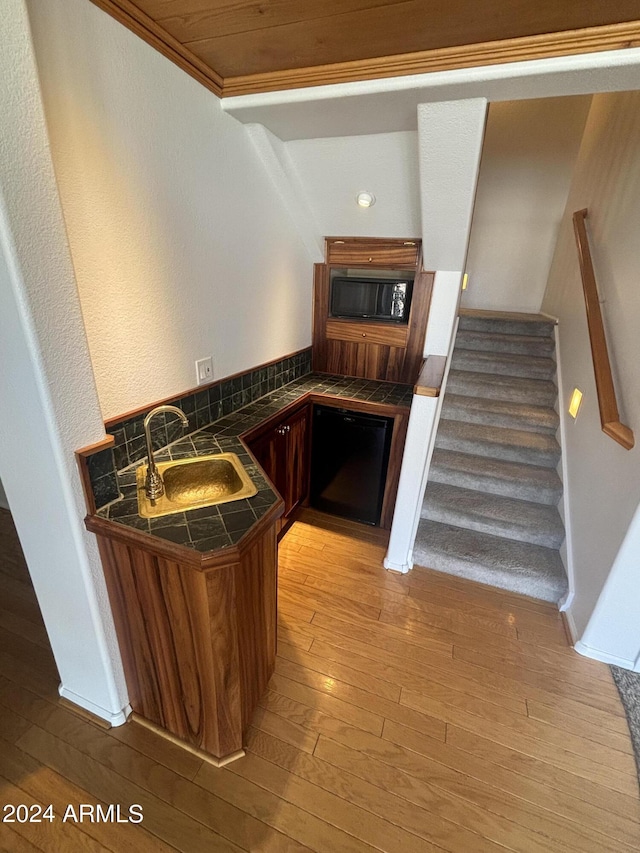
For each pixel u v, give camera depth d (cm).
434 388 193
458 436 281
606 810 131
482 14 110
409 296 256
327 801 129
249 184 195
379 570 232
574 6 105
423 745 146
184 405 179
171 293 160
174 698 137
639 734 154
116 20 118
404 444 228
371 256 255
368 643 187
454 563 229
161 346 161
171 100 142
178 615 120
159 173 143
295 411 236
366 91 144
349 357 288
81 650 139
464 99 145
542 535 235
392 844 120
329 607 205
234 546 110
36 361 98
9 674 164
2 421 110
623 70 120
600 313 224
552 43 119
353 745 145
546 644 191
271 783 133
